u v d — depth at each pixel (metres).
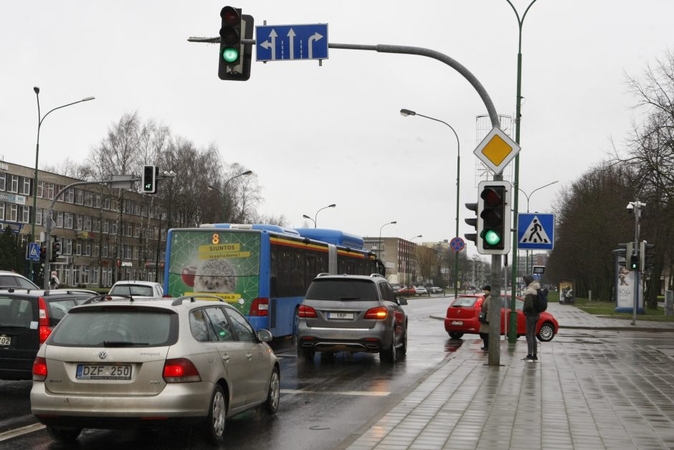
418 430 9.32
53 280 44.38
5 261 69.06
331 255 27.56
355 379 15.35
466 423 9.82
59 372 8.47
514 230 24.14
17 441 9.11
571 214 83.19
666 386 13.97
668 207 40.53
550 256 107.44
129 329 8.65
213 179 77.44
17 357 12.59
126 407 8.26
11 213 86.56
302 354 18.75
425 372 16.62
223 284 21.19
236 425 10.22
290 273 23.33
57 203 94.69
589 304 78.69
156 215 88.56
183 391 8.36
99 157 74.88
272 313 21.69
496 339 16.86
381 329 17.69
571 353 21.69
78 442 9.09
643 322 42.91
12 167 86.94
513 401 11.77
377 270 34.53
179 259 21.39
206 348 8.91
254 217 89.44
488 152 15.75
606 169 42.81
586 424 9.87
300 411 11.38
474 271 177.00
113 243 102.38
